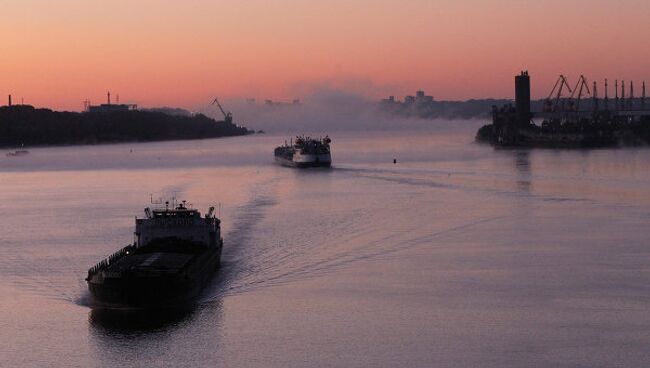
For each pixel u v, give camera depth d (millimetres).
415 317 94000
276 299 101250
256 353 83938
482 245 137625
